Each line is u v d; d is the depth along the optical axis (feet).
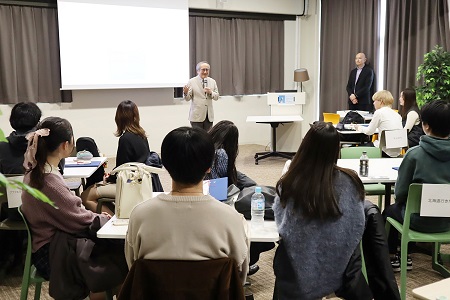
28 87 21.57
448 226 8.90
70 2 21.77
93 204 11.34
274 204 6.86
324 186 6.37
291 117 23.50
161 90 25.30
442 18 21.42
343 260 6.56
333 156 6.46
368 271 7.09
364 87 24.56
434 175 8.60
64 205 7.12
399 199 9.30
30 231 7.35
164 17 24.07
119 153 11.78
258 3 26.58
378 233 7.02
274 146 24.41
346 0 26.05
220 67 26.27
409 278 10.34
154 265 4.78
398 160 12.26
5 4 20.70
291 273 6.62
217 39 25.94
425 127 8.86
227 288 4.83
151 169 7.89
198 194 5.23
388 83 24.11
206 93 22.49
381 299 6.97
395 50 23.59
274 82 28.43
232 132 9.30
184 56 24.82
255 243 9.07
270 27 27.66
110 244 7.34
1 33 20.71
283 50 28.37
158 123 25.46
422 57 22.47
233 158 9.37
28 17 21.21
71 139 7.32
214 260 4.82
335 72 27.27
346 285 6.63
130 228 5.33
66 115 22.95
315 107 28.91
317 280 6.56
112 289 7.44
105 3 22.65
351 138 19.58
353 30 25.93
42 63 21.94
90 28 22.43
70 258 7.07
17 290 9.91
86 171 11.27
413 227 8.98
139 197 7.60
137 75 23.88
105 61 22.99
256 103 28.30
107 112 23.99
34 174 7.04
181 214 5.07
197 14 25.26
